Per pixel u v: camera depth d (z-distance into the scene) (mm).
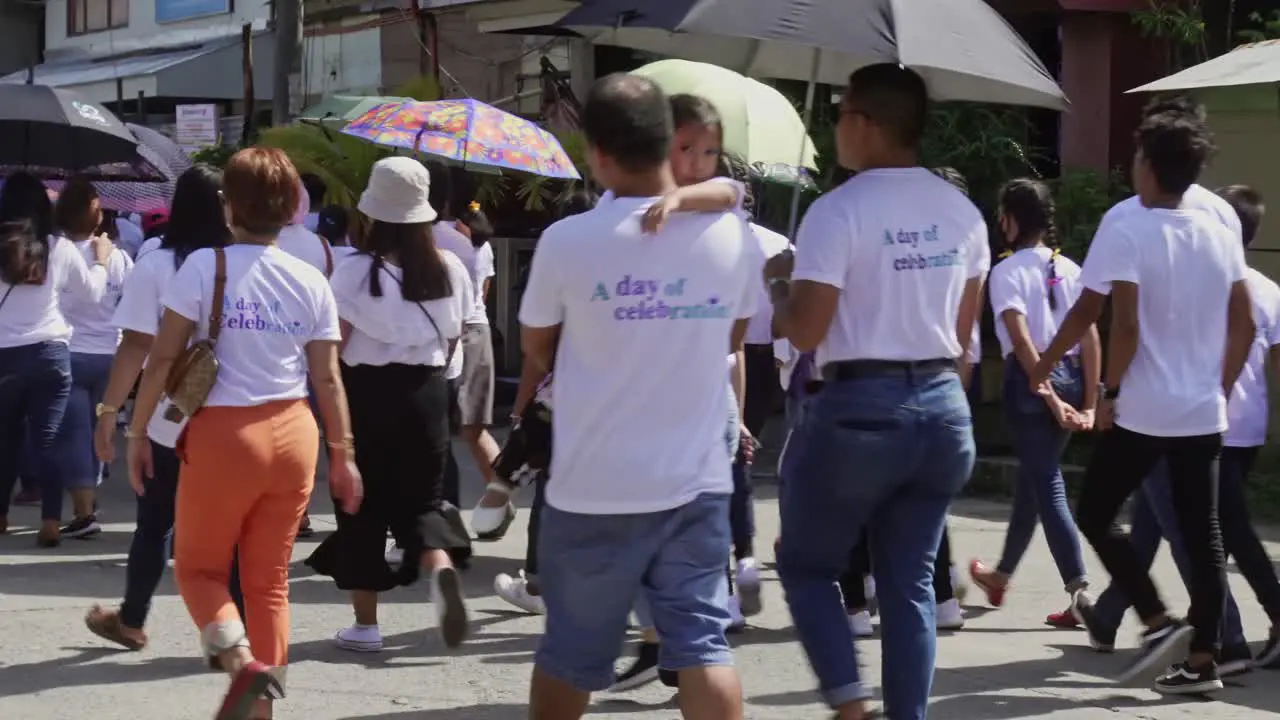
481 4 16047
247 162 4742
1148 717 5395
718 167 5492
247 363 4664
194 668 5879
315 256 7363
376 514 6000
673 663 3867
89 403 8461
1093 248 5465
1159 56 12914
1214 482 5480
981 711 5461
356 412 5910
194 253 4734
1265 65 9141
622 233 3795
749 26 4418
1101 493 5547
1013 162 12094
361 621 6148
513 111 15977
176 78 21719
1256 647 6395
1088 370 6555
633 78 3930
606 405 3807
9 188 8070
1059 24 13016
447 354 6125
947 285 4332
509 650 6230
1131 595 5605
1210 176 10312
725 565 3955
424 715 5348
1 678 5703
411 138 8492
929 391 4289
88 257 8445
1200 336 5383
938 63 4395
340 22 17891
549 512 3914
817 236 4289
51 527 8219
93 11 26094
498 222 13812
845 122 4430
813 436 4352
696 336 3844
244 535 4789
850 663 4410
